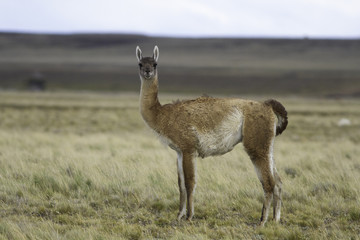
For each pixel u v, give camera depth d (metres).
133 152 57.66
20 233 24.42
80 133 94.12
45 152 56.56
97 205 32.31
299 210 31.55
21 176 38.94
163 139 30.56
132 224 28.23
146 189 35.47
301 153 61.25
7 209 30.28
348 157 57.81
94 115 140.00
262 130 29.39
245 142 29.55
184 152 29.81
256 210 31.53
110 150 62.66
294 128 113.50
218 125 29.61
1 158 48.28
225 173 40.94
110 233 25.98
